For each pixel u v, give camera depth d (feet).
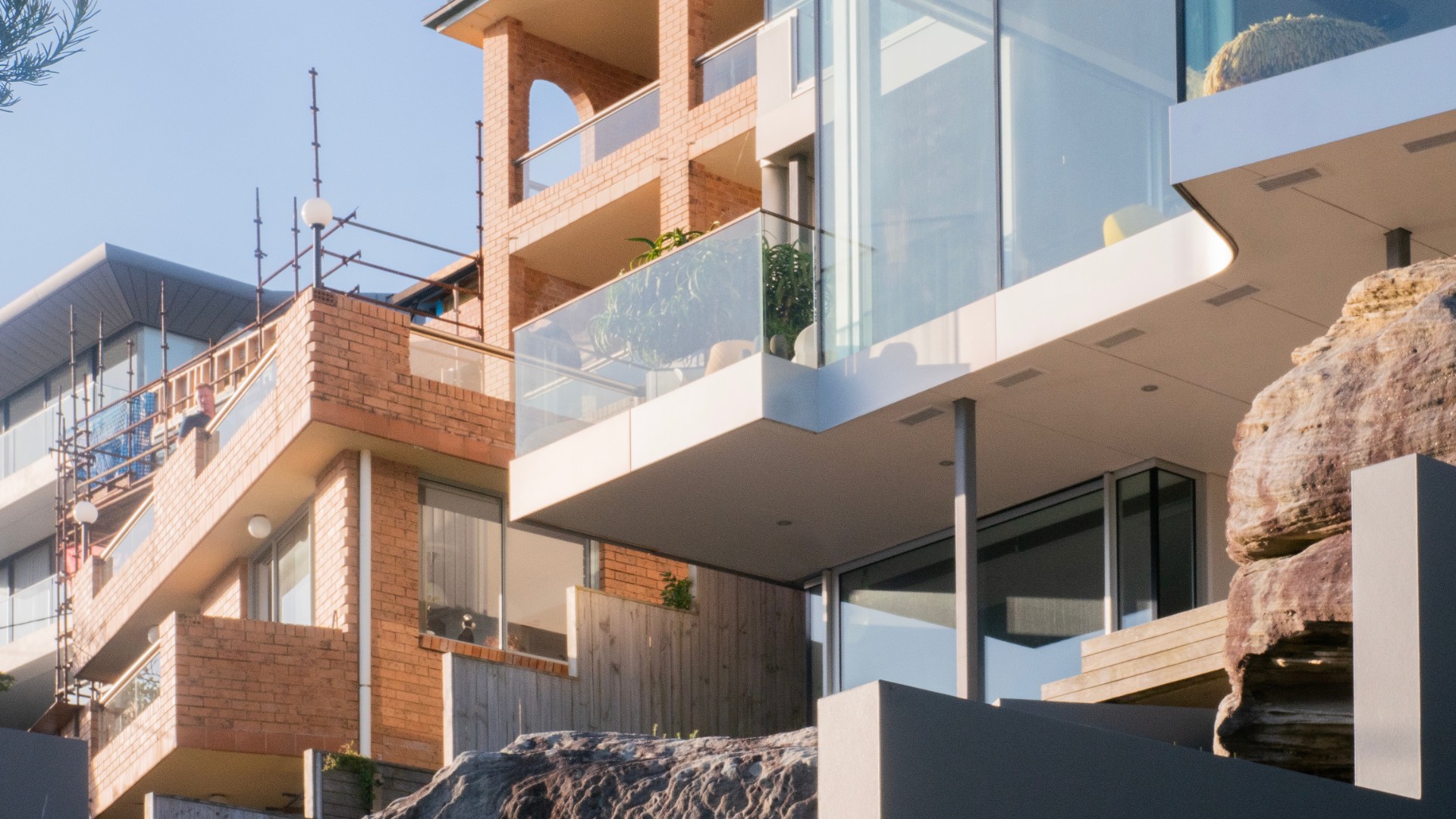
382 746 56.59
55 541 105.60
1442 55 30.40
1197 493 45.68
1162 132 36.55
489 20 73.97
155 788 59.21
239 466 62.39
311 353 57.47
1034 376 39.88
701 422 43.16
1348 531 24.06
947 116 41.11
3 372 112.16
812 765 22.04
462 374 61.46
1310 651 24.03
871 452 43.96
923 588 50.85
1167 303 36.55
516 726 50.85
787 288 43.37
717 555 51.80
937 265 40.73
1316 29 32.53
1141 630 35.96
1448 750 19.39
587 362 47.19
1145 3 37.17
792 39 53.83
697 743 24.90
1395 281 26.09
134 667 60.29
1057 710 34.30
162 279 104.88
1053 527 47.60
